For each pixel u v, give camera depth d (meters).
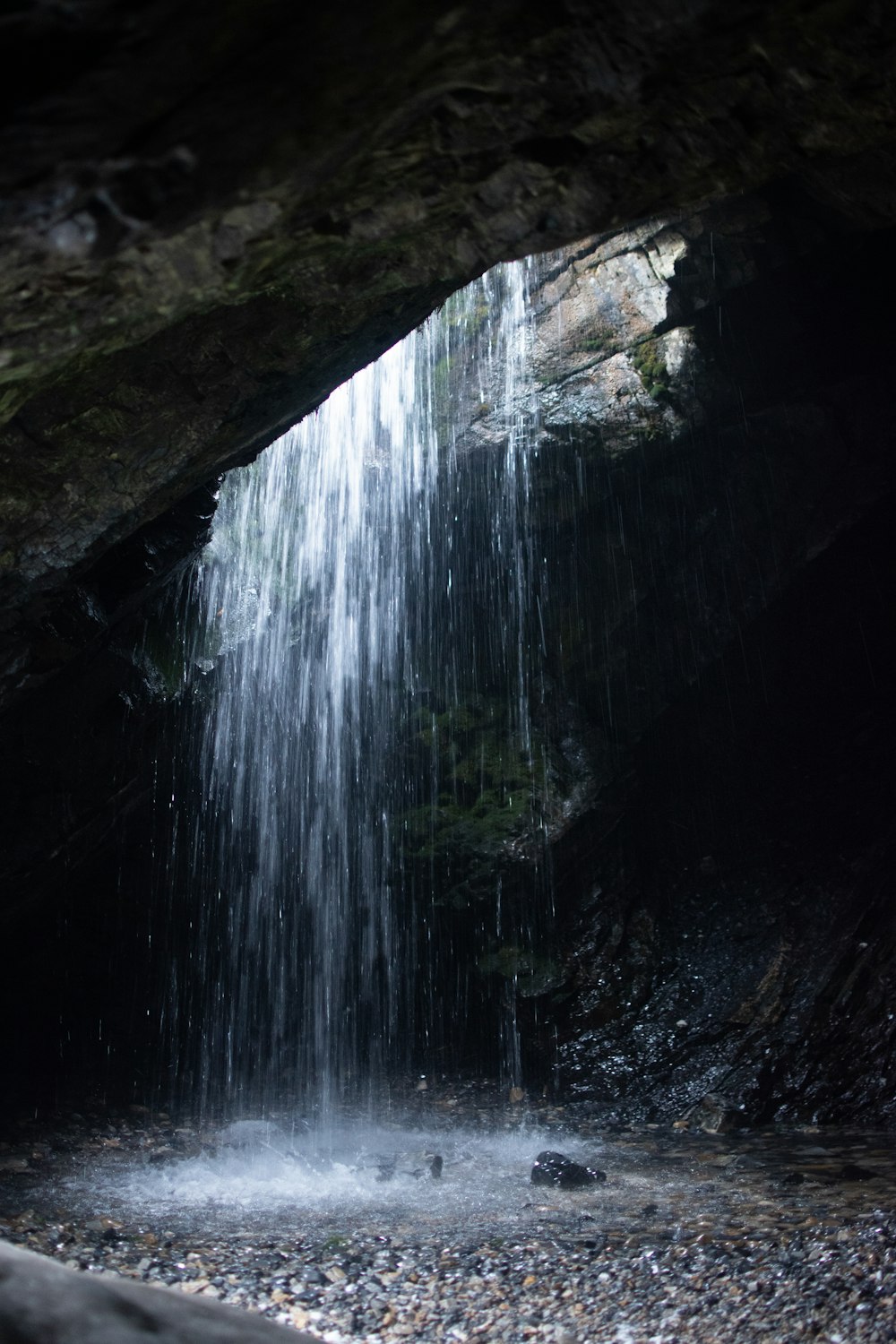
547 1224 5.76
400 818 10.91
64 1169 7.08
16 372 3.36
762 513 10.28
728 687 11.14
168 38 2.17
